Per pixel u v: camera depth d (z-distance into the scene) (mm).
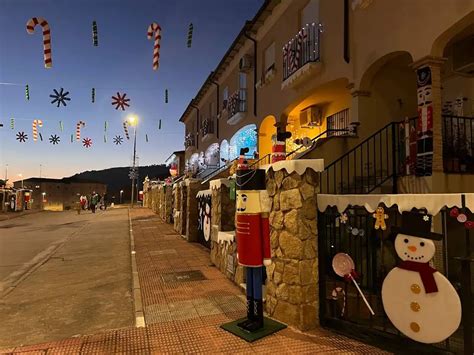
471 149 6773
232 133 16734
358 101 7992
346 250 5297
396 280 3465
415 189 6062
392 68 8234
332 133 10336
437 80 6031
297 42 10125
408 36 6543
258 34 13586
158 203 23734
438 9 5926
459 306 3068
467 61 6949
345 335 3980
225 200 7531
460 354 3170
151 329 4273
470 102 7895
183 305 5098
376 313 4418
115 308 5207
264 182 4266
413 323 3330
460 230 5441
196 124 25719
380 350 3629
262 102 13250
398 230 3467
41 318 4816
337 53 8797
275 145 4824
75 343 3945
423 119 6027
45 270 7906
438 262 4535
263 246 4152
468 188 5953
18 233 15117
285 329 4176
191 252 9320
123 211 30000
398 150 7117
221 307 4992
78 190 61219
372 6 7539
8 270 8039
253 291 4203
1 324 4609
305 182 4289
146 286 6105
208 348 3740
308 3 10289
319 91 9922
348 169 7215
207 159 22031
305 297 4180
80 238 13141
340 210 4039
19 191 33844
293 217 4266
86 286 6492
